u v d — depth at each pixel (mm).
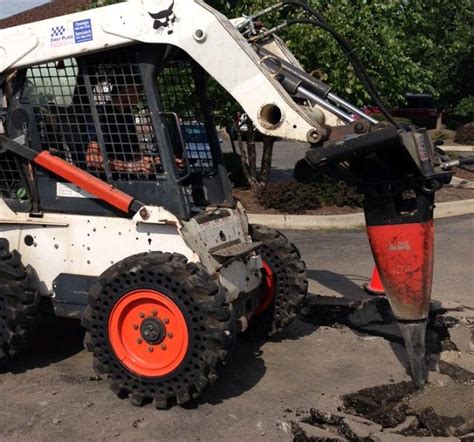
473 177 16328
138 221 4941
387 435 4426
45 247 5301
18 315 5125
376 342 6160
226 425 4613
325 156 4590
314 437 4434
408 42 13477
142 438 4449
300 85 4977
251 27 5277
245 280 5348
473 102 28266
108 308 4836
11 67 5152
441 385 5031
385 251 4777
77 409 4840
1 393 5105
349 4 11609
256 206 12469
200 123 5641
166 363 4777
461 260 9164
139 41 4770
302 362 5691
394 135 4461
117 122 5023
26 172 5309
